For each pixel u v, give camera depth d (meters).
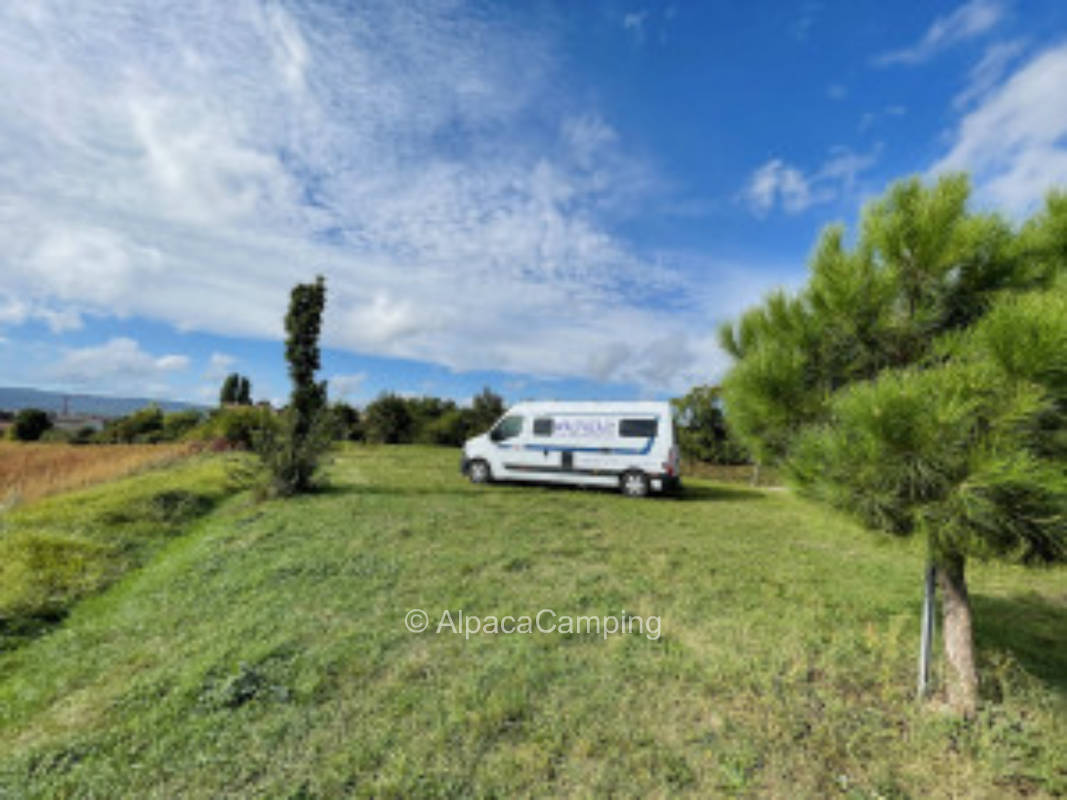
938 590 4.79
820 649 3.56
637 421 10.79
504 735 2.58
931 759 2.40
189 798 2.15
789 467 2.80
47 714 2.77
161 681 3.04
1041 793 2.21
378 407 22.27
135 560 5.58
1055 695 2.95
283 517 7.00
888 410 2.06
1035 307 2.00
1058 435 2.07
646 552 6.06
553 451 11.20
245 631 3.66
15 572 4.73
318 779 2.25
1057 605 4.80
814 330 2.88
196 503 8.13
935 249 2.48
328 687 2.97
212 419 19.58
